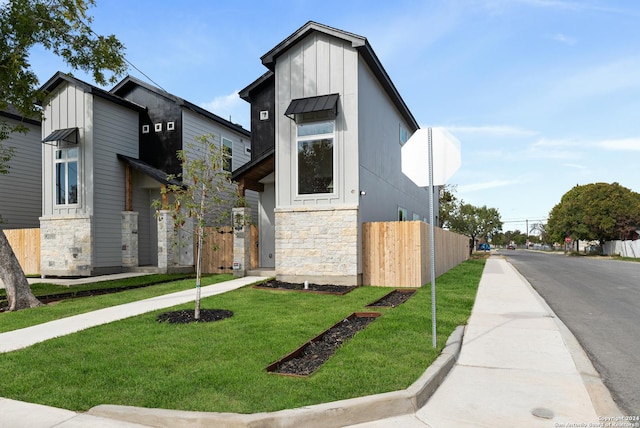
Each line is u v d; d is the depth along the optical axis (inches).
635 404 162.6
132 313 314.5
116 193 636.1
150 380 174.4
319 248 472.4
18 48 391.9
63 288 471.8
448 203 1563.7
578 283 578.6
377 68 524.4
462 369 198.1
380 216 569.3
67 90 613.3
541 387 175.5
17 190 749.9
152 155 673.0
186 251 645.3
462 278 568.7
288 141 493.0
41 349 221.3
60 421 145.6
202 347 219.0
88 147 598.2
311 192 482.6
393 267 470.3
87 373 184.5
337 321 279.3
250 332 249.9
